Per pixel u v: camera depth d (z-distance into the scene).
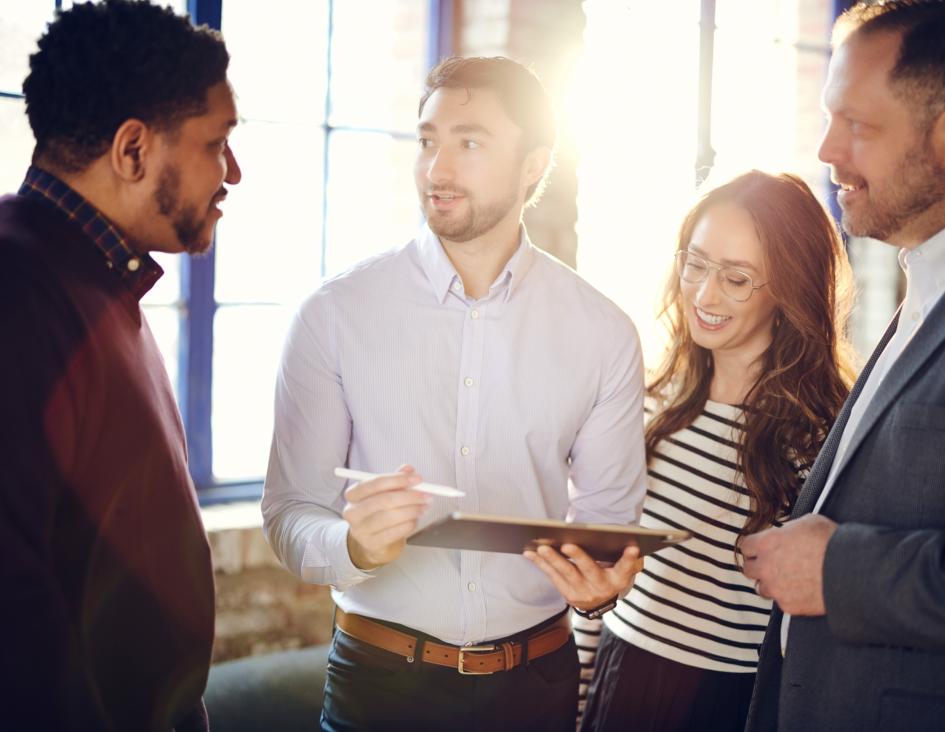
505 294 1.82
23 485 1.15
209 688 2.51
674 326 2.25
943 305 1.53
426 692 1.77
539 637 1.84
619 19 3.43
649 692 2.06
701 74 3.51
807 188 2.17
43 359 1.20
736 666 2.03
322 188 3.05
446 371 1.80
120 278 1.37
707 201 2.14
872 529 1.50
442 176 1.71
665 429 2.14
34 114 1.34
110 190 1.35
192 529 1.44
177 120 1.36
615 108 3.47
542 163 1.83
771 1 3.93
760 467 2.02
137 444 1.34
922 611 1.43
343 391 1.81
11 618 1.13
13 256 1.22
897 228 1.61
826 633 1.59
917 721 1.49
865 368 1.75
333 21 3.00
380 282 1.83
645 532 1.41
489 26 3.02
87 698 1.21
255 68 2.88
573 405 1.85
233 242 2.90
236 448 2.97
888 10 1.57
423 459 1.79
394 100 3.16
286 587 2.84
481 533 1.38
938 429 1.49
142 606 1.36
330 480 1.82
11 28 2.51
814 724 1.59
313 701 2.55
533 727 1.83
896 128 1.54
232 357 2.93
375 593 1.79
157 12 1.37
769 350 2.13
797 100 4.11
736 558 2.02
